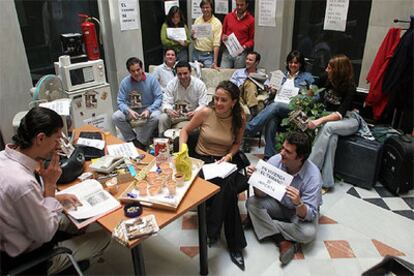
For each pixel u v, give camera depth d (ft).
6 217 4.65
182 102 11.18
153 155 7.75
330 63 9.95
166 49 14.33
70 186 6.16
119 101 11.62
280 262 7.18
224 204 7.12
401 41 9.75
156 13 14.75
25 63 10.57
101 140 7.72
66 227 6.04
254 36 13.92
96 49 11.35
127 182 6.33
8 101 10.39
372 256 7.32
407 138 9.24
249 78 11.86
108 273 6.85
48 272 5.19
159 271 6.95
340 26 11.96
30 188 4.65
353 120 9.90
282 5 12.87
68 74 10.57
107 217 5.40
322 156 9.53
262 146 12.42
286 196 7.23
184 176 6.32
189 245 7.70
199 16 15.14
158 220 5.35
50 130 4.83
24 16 11.14
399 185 9.27
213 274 6.88
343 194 9.59
